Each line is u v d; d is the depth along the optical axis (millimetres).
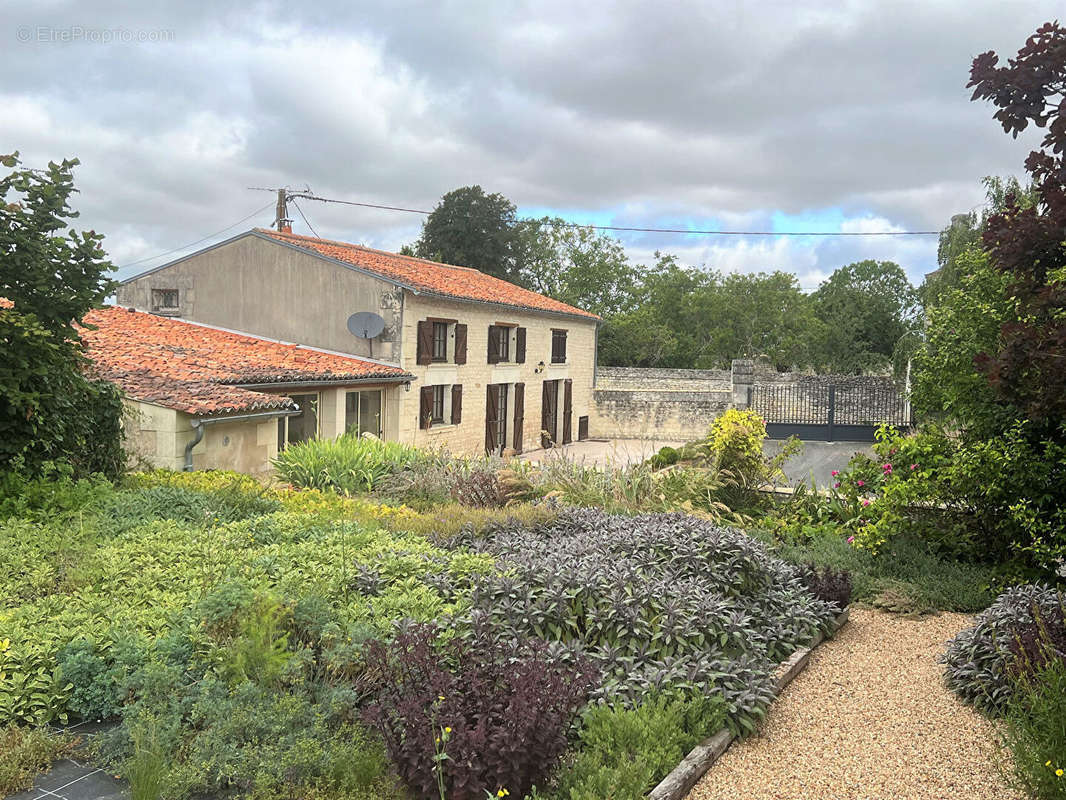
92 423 8430
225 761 3432
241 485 9195
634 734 4004
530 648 4457
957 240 19391
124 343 15672
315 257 19750
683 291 46125
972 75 4891
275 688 3971
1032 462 7023
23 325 6578
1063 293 4855
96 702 3910
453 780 3340
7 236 6852
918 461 8430
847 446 22938
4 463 7105
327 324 19781
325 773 3432
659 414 31156
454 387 22047
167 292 21188
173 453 11477
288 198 29656
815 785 4000
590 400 31906
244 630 4195
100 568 5449
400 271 21266
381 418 19375
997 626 5344
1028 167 5023
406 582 5438
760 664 5109
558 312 27609
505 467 11516
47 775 3516
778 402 27578
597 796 3451
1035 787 3674
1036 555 6941
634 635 4926
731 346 44500
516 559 5980
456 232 41500
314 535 6637
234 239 20406
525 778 3436
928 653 6180
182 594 4977
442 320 21203
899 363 26562
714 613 5137
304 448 12484
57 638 4289
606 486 10648
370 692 4070
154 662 3961
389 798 3369
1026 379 5008
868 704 5098
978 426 7902
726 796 3871
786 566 7066
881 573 8281
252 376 14562
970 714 4918
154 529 6586
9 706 3777
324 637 4324
